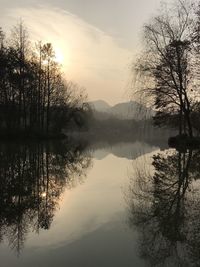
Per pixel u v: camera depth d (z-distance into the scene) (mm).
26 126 62812
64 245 9477
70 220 11891
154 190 16656
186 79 37406
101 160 33375
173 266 8133
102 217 12219
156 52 38219
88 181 19906
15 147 44844
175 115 45188
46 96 67688
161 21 38250
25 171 23656
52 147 48188
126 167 26688
